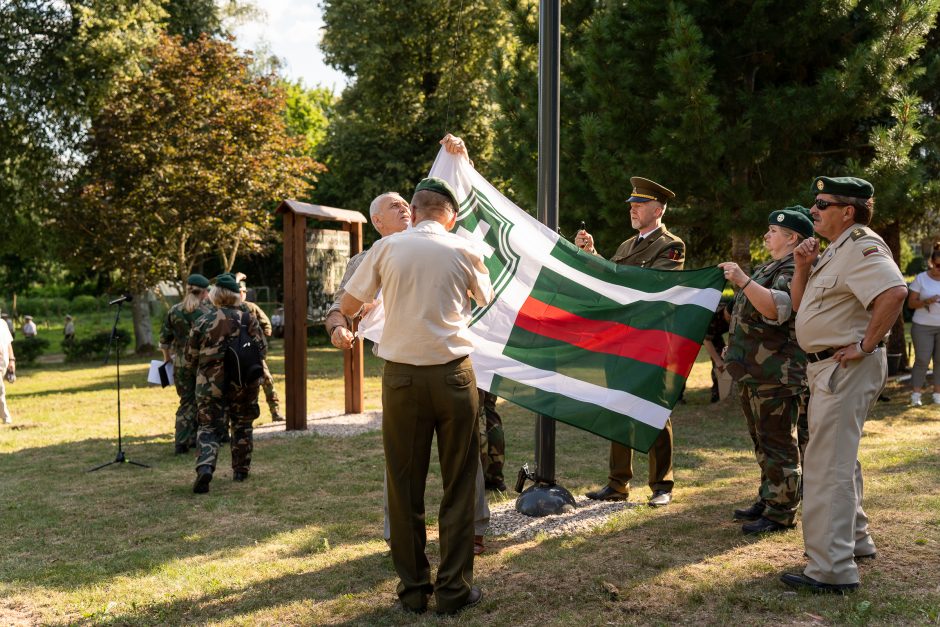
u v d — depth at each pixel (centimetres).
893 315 340
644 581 384
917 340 959
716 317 852
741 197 898
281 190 2198
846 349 354
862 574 380
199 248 2352
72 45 2114
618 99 934
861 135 1015
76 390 1595
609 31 952
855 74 838
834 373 360
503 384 447
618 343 456
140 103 2120
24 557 473
